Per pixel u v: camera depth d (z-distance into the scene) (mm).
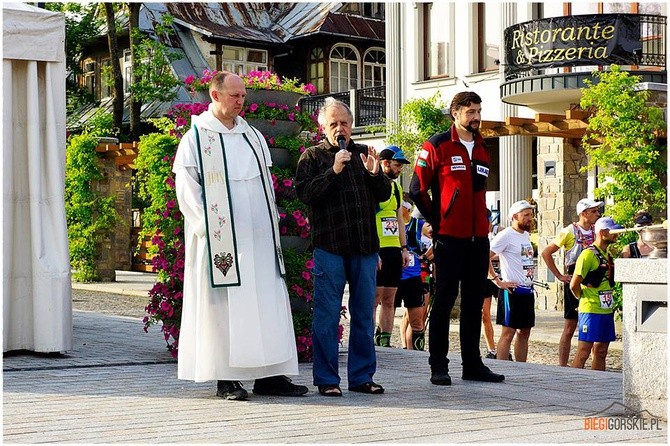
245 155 8750
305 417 7621
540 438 6855
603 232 12000
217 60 46000
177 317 11133
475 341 9648
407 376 9938
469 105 9508
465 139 9602
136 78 43469
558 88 24297
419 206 9594
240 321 8430
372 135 36250
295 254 11250
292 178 11484
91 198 29609
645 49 24188
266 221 8719
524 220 12398
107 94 48969
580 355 12141
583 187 23406
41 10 11445
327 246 8797
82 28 47938
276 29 47750
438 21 31562
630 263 7789
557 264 23031
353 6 46812
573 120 21016
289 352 8664
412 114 26781
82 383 9320
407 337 13461
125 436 6832
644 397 7707
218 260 8453
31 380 9484
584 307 12078
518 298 12398
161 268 11227
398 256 12305
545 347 16172
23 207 11375
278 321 8609
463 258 9500
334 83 46125
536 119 21703
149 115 45188
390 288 12344
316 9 47219
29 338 11352
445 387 9203
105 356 11328
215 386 9188
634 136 17438
